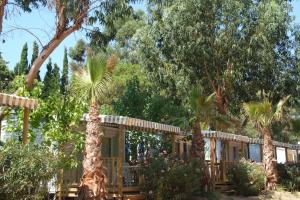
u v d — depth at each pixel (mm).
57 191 13625
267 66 28547
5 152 8891
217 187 20266
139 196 14961
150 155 17266
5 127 14719
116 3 21125
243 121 30234
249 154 30938
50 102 14992
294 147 33250
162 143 21156
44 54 20422
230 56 28906
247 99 29703
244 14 28781
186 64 28891
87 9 20922
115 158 14594
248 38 28703
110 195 14227
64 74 33219
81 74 12758
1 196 8758
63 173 13367
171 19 28062
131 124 15008
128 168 15766
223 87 29609
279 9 28141
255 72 29234
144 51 29703
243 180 20547
